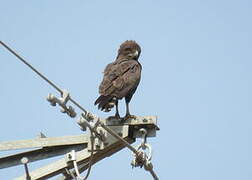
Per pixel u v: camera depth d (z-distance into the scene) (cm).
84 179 1130
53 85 1096
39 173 1143
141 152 1175
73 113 1116
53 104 1095
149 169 1191
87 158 1170
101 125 1125
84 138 1182
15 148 1188
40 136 1192
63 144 1182
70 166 1152
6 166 1200
